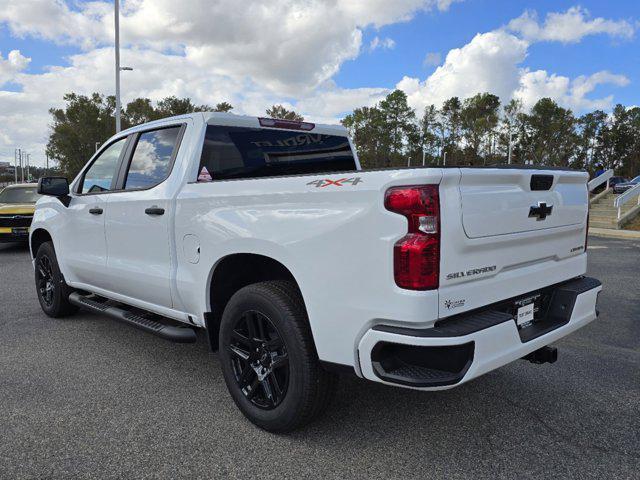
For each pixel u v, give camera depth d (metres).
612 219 19.12
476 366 2.36
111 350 4.53
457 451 2.81
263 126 4.10
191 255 3.41
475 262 2.50
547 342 2.88
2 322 5.45
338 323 2.56
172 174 3.68
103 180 4.52
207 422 3.16
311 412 2.82
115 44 24.27
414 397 3.52
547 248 3.04
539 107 76.69
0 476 2.57
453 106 86.12
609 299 6.65
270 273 3.41
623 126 92.12
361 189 2.44
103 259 4.37
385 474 2.59
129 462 2.70
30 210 11.34
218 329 3.44
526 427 3.09
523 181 2.75
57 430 3.05
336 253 2.54
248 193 3.01
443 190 2.32
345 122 92.69
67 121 89.94
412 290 2.28
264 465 2.67
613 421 3.18
